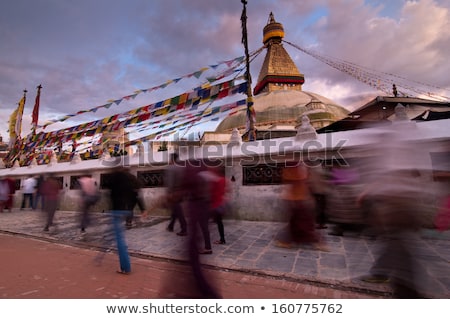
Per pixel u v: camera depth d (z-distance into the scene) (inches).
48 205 313.4
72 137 493.7
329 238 221.9
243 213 328.2
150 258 194.5
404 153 103.7
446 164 225.6
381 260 111.3
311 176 205.8
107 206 427.8
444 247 190.4
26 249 224.5
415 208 99.3
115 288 139.9
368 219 117.1
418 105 492.7
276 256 186.7
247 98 394.0
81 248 227.5
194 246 113.7
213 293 111.3
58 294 132.6
